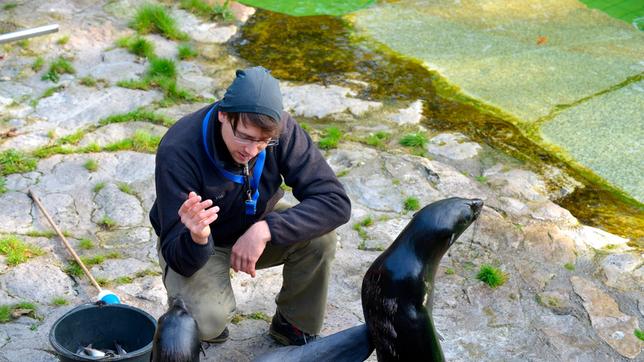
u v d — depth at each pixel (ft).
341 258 15.48
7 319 13.33
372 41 25.14
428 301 9.09
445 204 9.07
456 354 13.46
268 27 25.50
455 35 25.90
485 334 13.96
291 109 20.79
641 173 19.33
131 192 16.99
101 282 14.32
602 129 21.02
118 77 21.49
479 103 21.94
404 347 9.03
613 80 23.53
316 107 20.93
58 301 13.80
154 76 21.49
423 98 22.00
